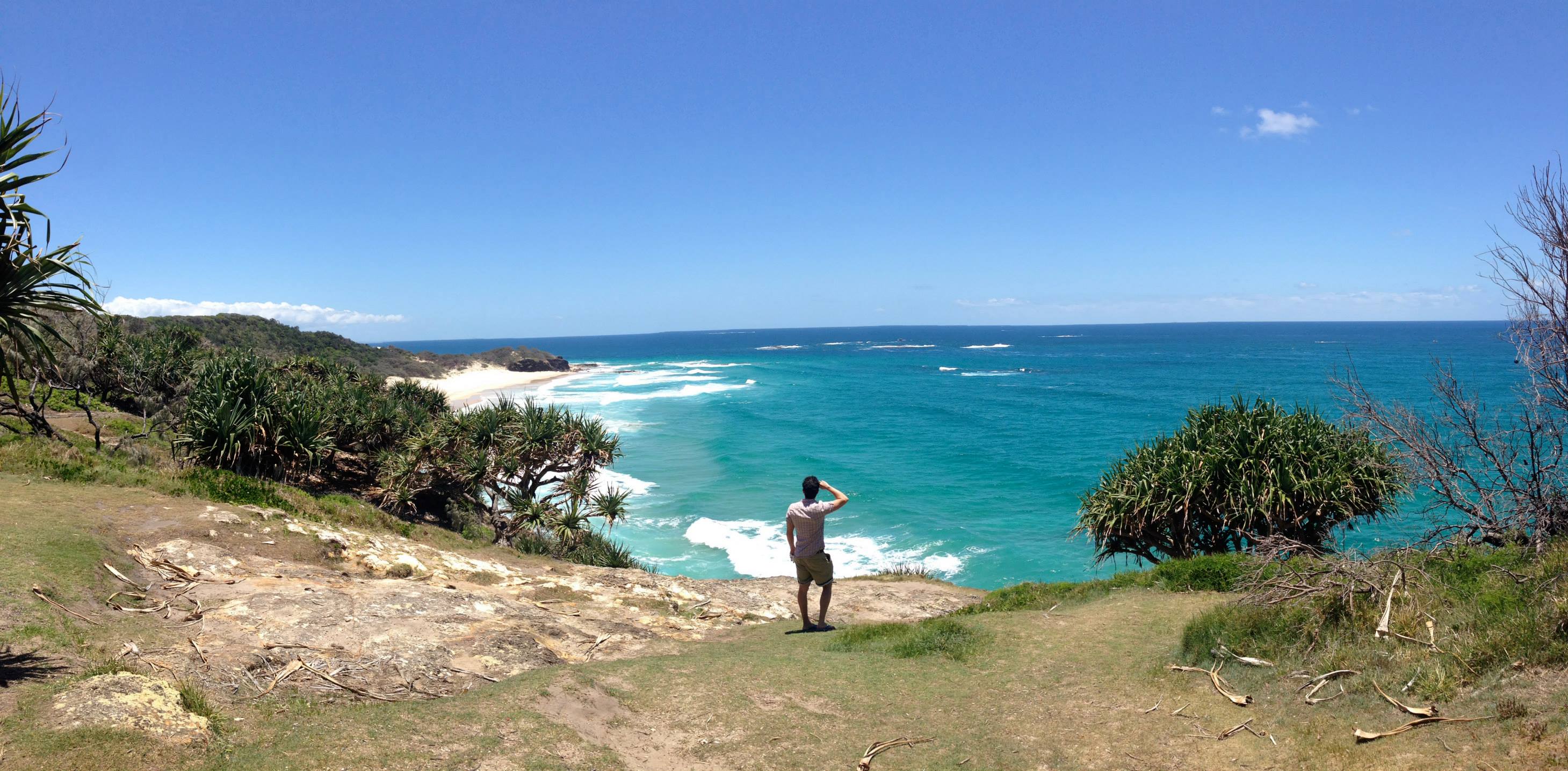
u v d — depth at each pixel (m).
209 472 14.01
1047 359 147.50
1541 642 4.39
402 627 6.52
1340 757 4.03
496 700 4.82
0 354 4.66
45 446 12.41
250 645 5.54
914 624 8.05
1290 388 70.00
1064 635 7.20
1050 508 31.89
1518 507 7.38
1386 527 14.00
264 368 21.00
